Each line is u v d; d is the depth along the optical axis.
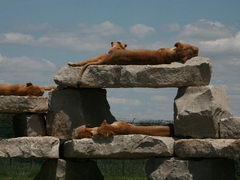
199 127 10.84
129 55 11.37
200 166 10.73
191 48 11.47
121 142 10.89
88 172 12.25
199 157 10.82
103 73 11.25
